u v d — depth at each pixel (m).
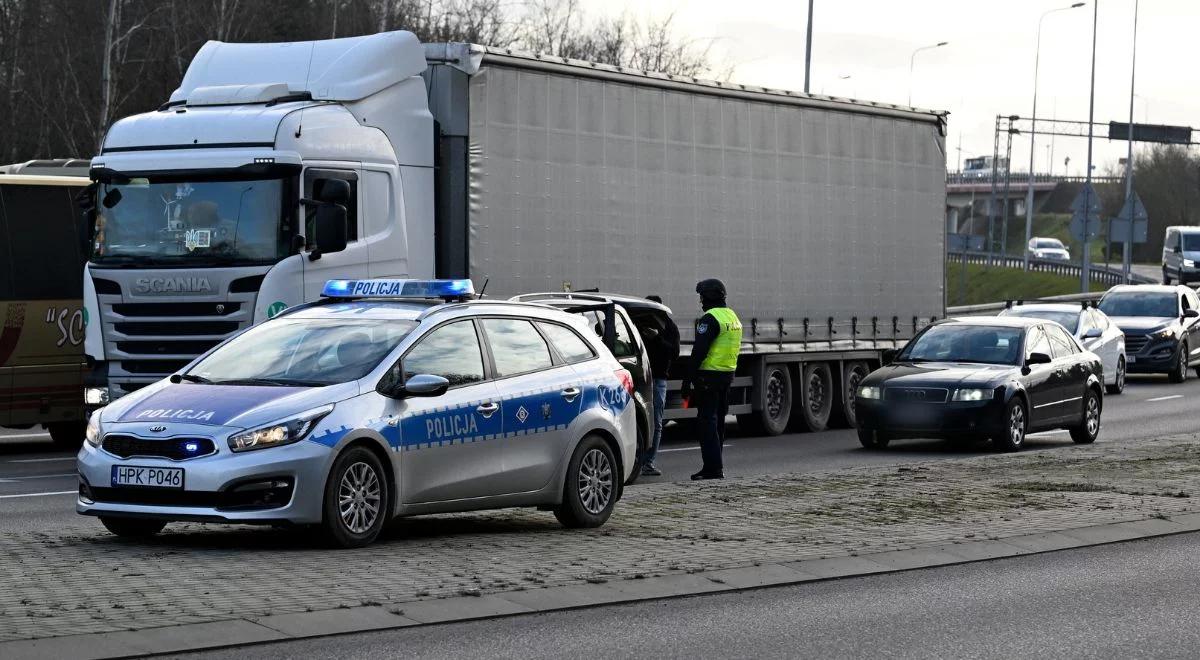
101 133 46.16
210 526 13.39
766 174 25.25
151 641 8.54
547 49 63.94
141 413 11.94
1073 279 91.81
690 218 23.72
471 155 20.02
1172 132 99.06
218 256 18.12
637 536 13.18
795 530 13.63
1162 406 32.72
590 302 18.17
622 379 14.35
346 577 10.60
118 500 11.81
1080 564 12.38
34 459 21.64
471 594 10.17
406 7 58.56
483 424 12.85
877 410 23.05
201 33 52.22
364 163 18.81
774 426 25.81
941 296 29.58
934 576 11.73
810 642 9.30
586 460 13.77
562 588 10.55
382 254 18.98
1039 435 26.56
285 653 8.55
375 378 12.26
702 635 9.43
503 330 13.45
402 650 8.72
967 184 168.88
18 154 51.31
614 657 8.77
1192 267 76.44
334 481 11.77
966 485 17.17
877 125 27.81
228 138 18.22
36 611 9.16
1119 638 9.53
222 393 12.05
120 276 18.52
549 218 21.22
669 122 23.31
